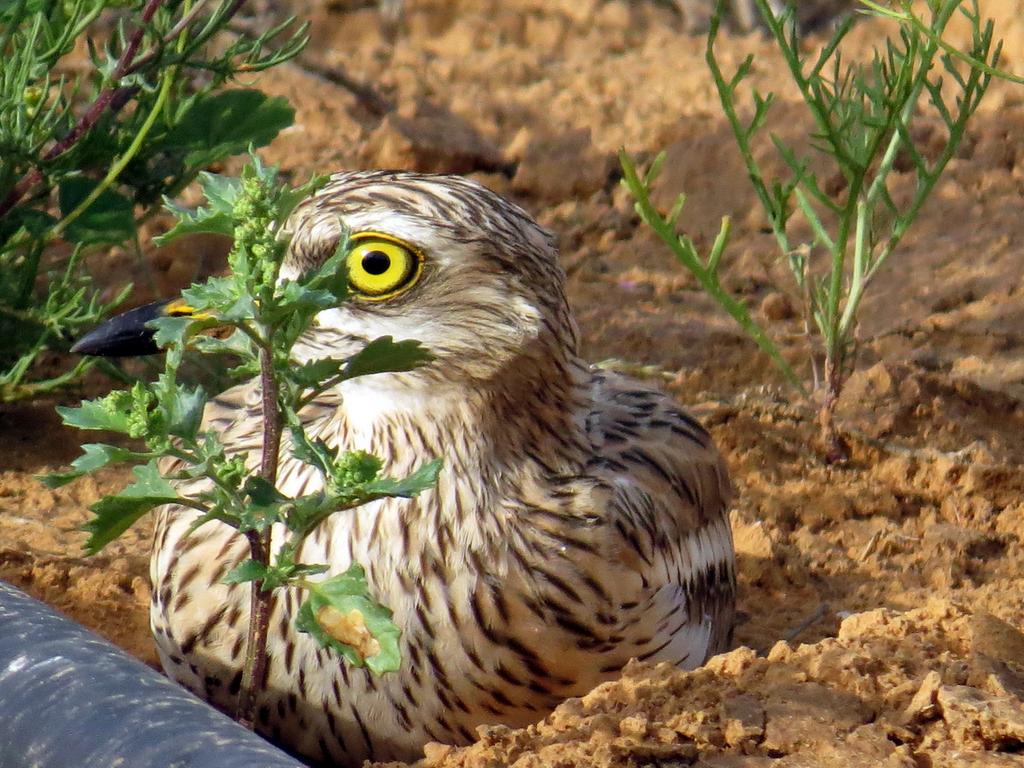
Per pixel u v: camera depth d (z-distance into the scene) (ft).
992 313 47.09
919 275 49.19
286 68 61.52
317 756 28.55
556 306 28.02
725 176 54.08
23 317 38.47
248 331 22.86
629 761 22.99
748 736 23.66
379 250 26.50
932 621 27.17
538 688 28.14
